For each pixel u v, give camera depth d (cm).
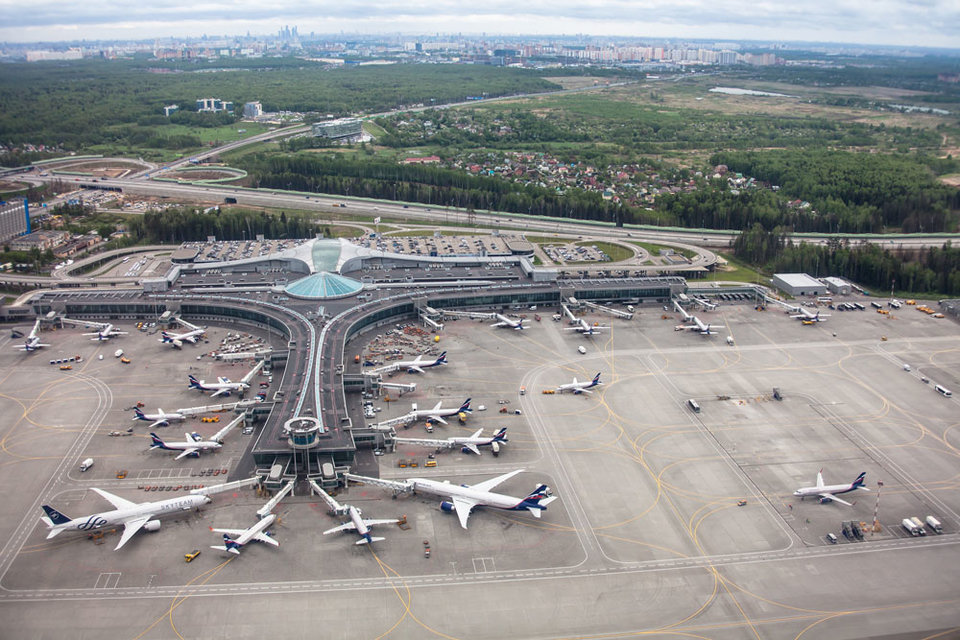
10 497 19375
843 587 16988
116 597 16125
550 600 16388
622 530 18712
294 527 18525
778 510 19600
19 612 15662
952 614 16262
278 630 15362
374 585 16675
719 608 16300
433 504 19625
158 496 19450
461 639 15288
